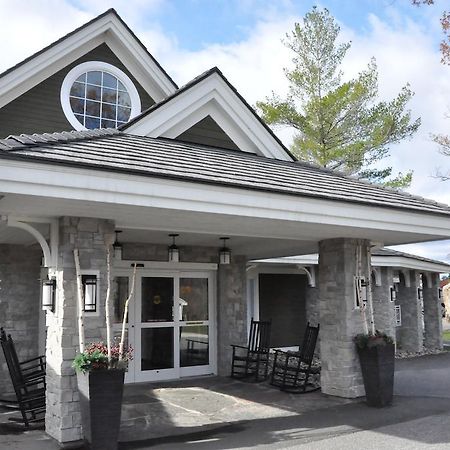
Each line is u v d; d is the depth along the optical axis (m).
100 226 6.52
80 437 6.05
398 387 10.00
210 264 11.22
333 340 8.84
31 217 6.32
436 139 19.64
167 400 8.71
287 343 15.93
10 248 9.59
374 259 15.10
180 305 11.00
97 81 10.58
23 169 4.86
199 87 8.30
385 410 7.85
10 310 9.46
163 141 7.84
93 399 5.59
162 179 5.57
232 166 7.04
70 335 6.18
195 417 7.56
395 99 20.44
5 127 9.37
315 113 20.44
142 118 7.84
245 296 11.78
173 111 8.08
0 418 7.38
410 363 14.08
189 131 8.39
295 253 11.61
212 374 11.23
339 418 7.38
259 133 9.01
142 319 10.45
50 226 6.51
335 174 9.22
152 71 10.96
